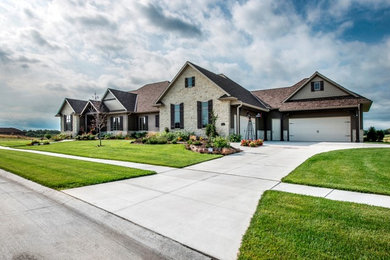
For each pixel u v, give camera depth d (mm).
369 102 17312
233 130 18406
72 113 28938
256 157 10578
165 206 4395
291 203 4336
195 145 13648
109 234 3312
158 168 8383
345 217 3633
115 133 26500
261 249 2732
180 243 2998
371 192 5027
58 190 5551
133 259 2656
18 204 4668
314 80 20594
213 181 6367
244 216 3859
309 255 2592
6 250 2826
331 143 17531
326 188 5484
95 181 6281
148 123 25609
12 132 48125
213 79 18766
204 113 19078
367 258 2527
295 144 16766
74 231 3410
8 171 7992
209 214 3965
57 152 13969
